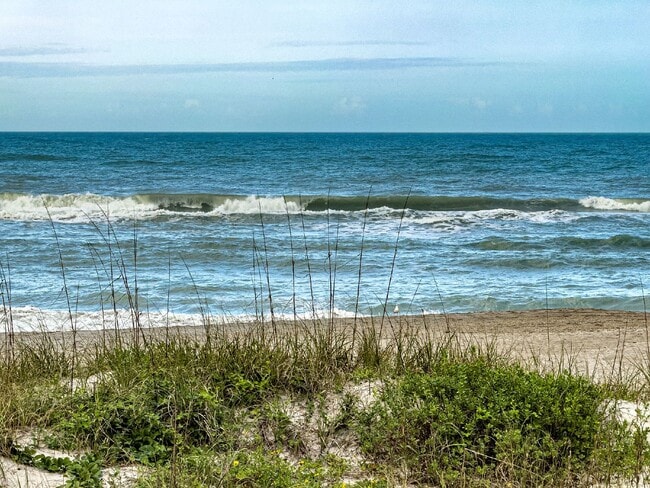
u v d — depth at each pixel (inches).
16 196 1018.7
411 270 584.1
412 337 278.5
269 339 254.5
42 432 200.2
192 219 876.6
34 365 258.7
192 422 205.3
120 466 187.6
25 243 667.4
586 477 179.3
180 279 523.5
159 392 212.7
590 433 187.9
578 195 1277.1
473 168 1879.9
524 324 425.4
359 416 204.1
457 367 217.2
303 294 478.0
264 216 907.4
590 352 349.7
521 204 1095.6
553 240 739.4
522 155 2573.8
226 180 1483.8
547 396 193.9
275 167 1851.6
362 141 4712.1
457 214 956.0
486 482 174.4
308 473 180.4
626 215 987.9
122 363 240.7
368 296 482.3
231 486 169.6
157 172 1641.2
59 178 1430.9
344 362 249.6
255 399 219.9
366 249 677.9
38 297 462.9
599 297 511.2
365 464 189.8
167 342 258.8
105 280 513.3
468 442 185.6
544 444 184.2
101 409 203.8
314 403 220.1
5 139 4416.8
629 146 3754.9
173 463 171.5
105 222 842.8
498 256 654.5
